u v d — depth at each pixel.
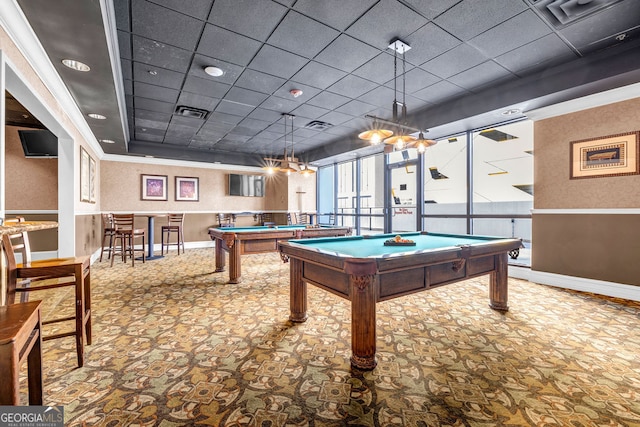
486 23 2.82
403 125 3.22
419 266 2.22
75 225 4.59
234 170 9.20
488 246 2.73
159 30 2.90
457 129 5.20
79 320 2.00
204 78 3.95
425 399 1.67
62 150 4.41
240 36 3.02
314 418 1.52
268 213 9.81
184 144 7.70
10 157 5.57
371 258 1.96
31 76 2.75
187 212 8.48
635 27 2.88
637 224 3.44
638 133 3.42
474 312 3.06
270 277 4.64
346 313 3.06
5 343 0.92
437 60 3.51
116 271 5.07
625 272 3.52
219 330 2.62
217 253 5.05
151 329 2.64
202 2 2.52
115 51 3.00
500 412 1.56
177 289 3.94
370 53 3.35
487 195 9.72
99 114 4.41
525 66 3.65
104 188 7.44
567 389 1.75
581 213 3.86
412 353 2.20
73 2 2.07
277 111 5.25
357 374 1.93
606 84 3.41
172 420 1.50
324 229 4.99
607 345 2.31
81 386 1.79
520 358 2.12
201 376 1.90
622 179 3.54
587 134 3.80
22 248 1.97
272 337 2.48
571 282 3.94
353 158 8.05
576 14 2.68
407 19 2.76
